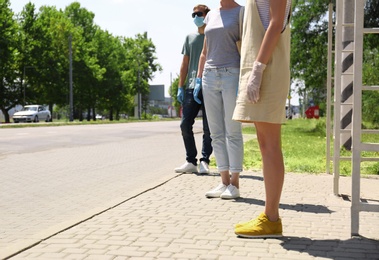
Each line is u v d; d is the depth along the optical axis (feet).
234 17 18.51
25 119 166.20
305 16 85.51
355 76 12.62
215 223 14.24
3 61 178.40
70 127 101.19
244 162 30.37
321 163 31.04
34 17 197.77
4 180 24.93
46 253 11.29
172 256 11.03
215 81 18.66
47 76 197.36
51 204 18.84
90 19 235.81
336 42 19.63
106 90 231.71
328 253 11.36
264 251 11.50
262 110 12.29
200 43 24.80
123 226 13.80
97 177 25.99
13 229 14.79
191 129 25.25
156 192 19.43
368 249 11.73
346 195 19.42
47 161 33.53
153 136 65.62
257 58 12.14
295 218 15.12
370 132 18.76
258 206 16.78
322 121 96.48
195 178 23.32
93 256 11.05
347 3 28.89
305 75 87.76
